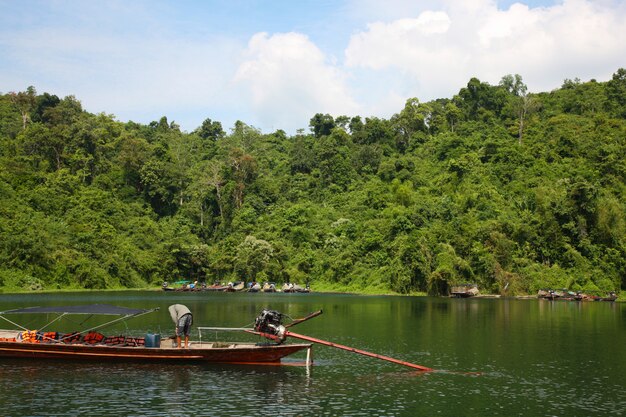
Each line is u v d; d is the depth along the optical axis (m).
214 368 28.53
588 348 36.09
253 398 22.88
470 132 159.75
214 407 21.45
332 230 126.19
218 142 187.50
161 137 179.62
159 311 57.81
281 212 137.50
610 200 104.69
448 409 21.62
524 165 130.88
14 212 103.94
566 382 26.42
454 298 89.50
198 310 60.59
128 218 130.12
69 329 42.62
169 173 146.62
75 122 150.75
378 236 111.12
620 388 25.25
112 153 151.25
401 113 174.00
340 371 28.52
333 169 153.88
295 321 31.92
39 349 29.45
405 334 42.19
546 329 46.16
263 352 29.52
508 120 163.12
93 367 28.23
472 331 44.31
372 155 157.00
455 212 110.25
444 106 183.50
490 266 95.44
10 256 93.06
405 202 124.81
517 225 100.75
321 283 113.88
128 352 29.16
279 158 177.00
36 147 138.12
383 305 71.31
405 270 97.56
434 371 28.78
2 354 29.92
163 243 121.00
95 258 107.06
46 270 96.88
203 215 143.00
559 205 100.25
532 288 94.44
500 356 33.06
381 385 25.48
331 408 21.55
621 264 97.69
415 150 160.75
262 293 102.00
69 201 120.31
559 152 136.25
